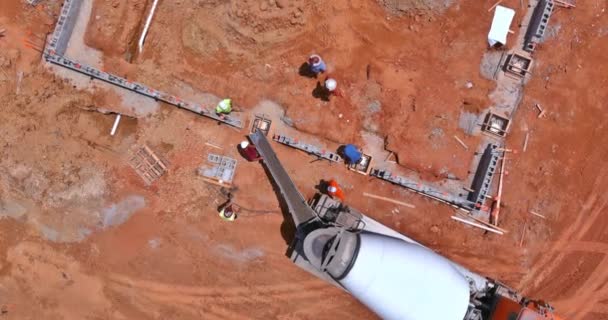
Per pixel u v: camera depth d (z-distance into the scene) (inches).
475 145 539.5
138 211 543.5
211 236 543.5
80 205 541.6
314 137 541.6
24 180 539.5
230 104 534.9
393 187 543.5
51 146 538.6
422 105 536.1
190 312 543.8
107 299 545.0
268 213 542.9
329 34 535.2
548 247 539.8
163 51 538.6
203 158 543.5
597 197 537.6
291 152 543.8
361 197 543.5
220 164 542.6
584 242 539.2
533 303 507.5
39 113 536.4
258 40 528.7
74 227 543.5
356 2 533.3
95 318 545.0
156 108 541.6
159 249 543.5
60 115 538.3
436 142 537.3
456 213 542.3
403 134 535.5
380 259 462.0
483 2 533.0
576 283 539.5
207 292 543.8
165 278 543.8
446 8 530.6
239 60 538.6
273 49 536.1
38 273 544.4
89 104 538.3
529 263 539.8
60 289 545.0
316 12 531.2
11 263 544.4
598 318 538.0
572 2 535.5
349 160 538.3
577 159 538.3
